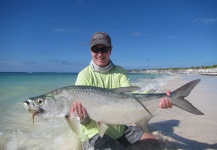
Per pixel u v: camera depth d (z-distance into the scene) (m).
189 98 3.13
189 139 1.51
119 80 1.46
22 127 1.72
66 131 1.64
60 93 1.21
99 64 1.43
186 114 2.20
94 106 1.21
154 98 1.25
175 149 1.35
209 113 2.23
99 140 1.30
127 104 1.23
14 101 2.76
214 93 3.71
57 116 1.21
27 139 1.47
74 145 1.38
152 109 1.26
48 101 1.20
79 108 1.18
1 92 3.54
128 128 1.47
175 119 2.01
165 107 1.26
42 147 1.35
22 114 2.12
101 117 1.23
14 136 1.51
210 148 1.37
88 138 1.32
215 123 1.90
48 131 1.64
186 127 1.77
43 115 1.21
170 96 1.25
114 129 1.40
